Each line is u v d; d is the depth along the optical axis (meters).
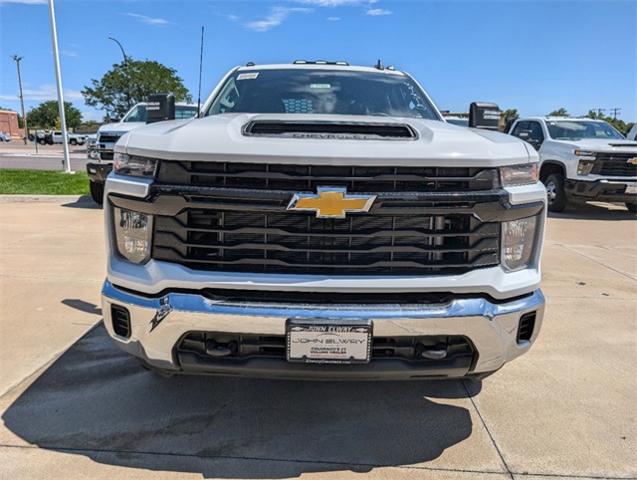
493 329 2.37
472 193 2.32
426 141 2.41
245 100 3.76
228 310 2.25
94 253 6.19
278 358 2.31
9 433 2.66
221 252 2.33
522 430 2.80
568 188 10.38
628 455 2.61
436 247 2.34
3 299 4.59
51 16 16.58
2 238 6.93
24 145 55.09
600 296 5.06
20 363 3.42
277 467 2.46
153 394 3.08
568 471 2.48
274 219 2.30
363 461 2.52
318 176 2.25
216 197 2.26
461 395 3.15
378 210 2.26
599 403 3.09
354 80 4.02
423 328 2.28
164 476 2.38
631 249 7.29
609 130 11.55
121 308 2.44
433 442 2.68
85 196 10.78
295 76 4.03
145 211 2.35
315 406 3.00
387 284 2.29
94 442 2.61
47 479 2.34
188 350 2.37
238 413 2.90
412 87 4.09
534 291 2.55
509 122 13.38
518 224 2.46
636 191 9.98
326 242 2.30
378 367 2.31
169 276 2.31
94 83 39.47
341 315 2.24
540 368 3.52
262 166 2.25
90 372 3.32
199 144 2.28
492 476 2.43
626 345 3.91
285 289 2.28
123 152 2.47
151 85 39.62
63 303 4.51
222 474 2.41
